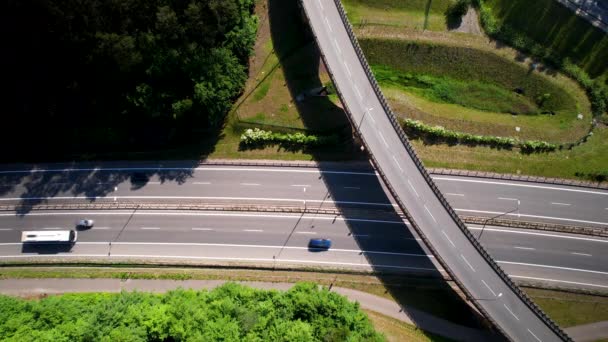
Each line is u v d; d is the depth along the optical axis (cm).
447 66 9050
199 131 8738
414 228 7281
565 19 8725
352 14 9094
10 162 8688
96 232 8269
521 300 7088
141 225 8275
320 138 8394
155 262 8044
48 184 8550
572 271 7906
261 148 8606
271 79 8906
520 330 7000
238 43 8356
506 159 8394
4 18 7238
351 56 8019
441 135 8469
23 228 8319
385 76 9125
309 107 8744
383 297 7712
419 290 7744
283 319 6662
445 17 9050
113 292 7825
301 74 8956
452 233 7306
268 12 9075
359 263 7925
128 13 7538
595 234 7994
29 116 8625
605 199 8162
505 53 8856
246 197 8344
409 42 9019
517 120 8744
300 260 7975
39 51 7738
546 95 8694
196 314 6488
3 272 8056
